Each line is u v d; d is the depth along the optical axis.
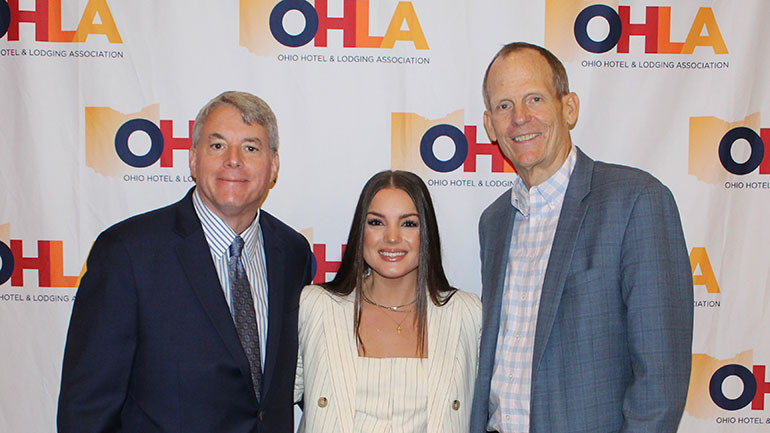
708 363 2.14
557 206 1.60
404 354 1.65
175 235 1.54
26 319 2.08
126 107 2.06
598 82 2.12
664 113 2.12
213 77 2.07
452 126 2.12
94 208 2.08
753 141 2.12
